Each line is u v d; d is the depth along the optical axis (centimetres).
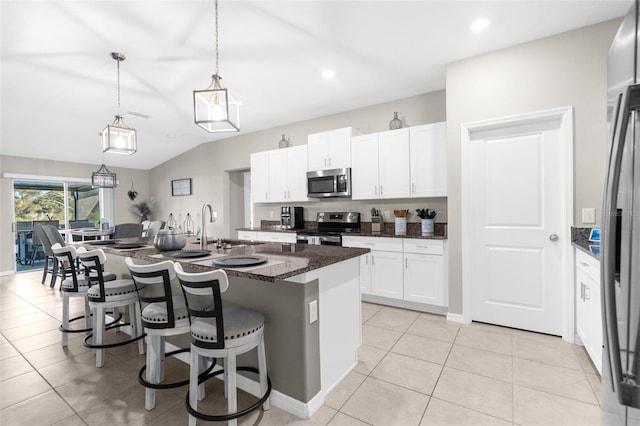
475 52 284
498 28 247
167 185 731
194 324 160
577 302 246
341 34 258
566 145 251
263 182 506
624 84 103
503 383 197
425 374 209
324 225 459
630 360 96
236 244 277
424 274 327
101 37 260
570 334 252
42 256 637
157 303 188
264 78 342
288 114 466
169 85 358
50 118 460
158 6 221
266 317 180
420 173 354
